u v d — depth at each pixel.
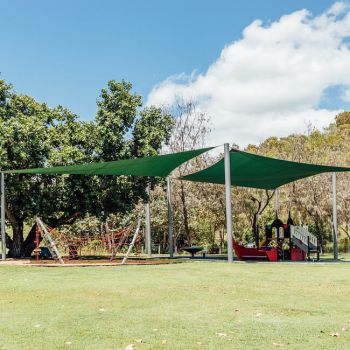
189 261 15.92
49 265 14.04
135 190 19.75
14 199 17.75
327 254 22.62
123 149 18.66
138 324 5.77
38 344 4.86
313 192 24.31
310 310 6.66
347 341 4.93
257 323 5.80
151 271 12.12
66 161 17.06
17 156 16.58
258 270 12.26
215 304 7.18
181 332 5.35
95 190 17.95
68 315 6.36
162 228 27.28
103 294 8.27
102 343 4.89
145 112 19.69
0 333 5.33
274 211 28.84
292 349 4.64
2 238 16.42
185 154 14.55
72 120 19.08
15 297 8.05
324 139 31.14
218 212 27.08
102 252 23.91
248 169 17.59
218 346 4.75
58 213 19.97
